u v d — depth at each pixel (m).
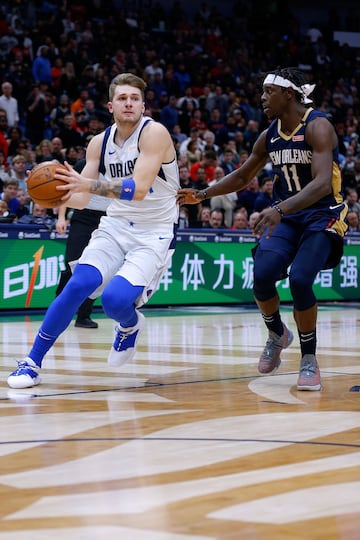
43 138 17.19
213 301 13.76
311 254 5.13
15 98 17.98
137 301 5.26
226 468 3.16
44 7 21.77
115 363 5.46
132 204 5.27
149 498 2.76
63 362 6.52
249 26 27.25
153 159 5.07
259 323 10.69
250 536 2.37
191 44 23.94
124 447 3.54
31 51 19.81
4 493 2.83
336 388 5.25
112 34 21.98
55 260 11.98
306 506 2.66
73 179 4.81
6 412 4.36
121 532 2.40
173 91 21.03
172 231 5.40
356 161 19.09
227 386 5.33
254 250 5.46
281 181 5.39
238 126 19.95
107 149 5.24
